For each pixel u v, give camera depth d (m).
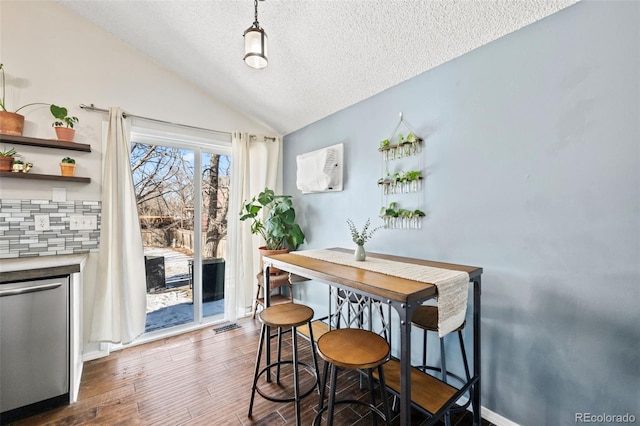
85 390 1.91
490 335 1.66
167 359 2.32
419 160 2.01
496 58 1.61
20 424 1.59
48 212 2.15
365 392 1.92
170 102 2.75
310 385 1.99
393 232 2.20
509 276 1.57
